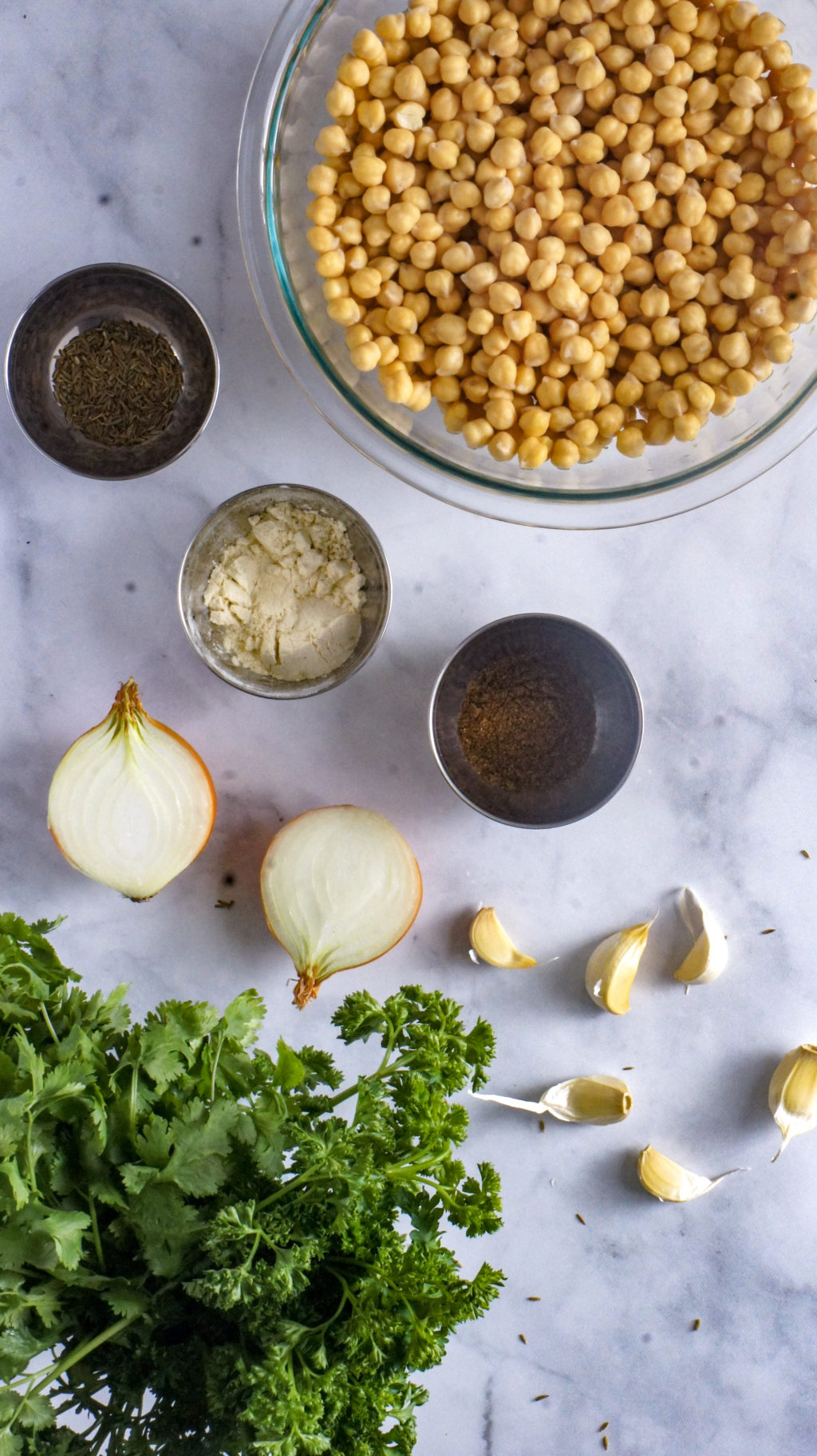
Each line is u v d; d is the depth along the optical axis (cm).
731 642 75
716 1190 75
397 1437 58
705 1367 75
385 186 66
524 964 74
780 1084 74
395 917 72
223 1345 57
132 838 72
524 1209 75
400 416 69
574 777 72
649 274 67
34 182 73
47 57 73
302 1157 58
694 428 67
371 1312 57
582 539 74
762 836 75
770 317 66
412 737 74
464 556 74
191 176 73
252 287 70
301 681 72
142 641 74
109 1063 60
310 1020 75
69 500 74
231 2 72
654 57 65
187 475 73
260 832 74
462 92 66
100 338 73
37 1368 70
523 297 66
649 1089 75
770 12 67
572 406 67
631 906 75
